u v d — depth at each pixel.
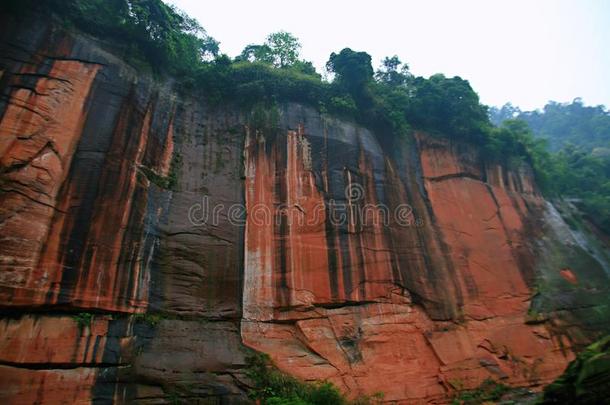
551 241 23.59
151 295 12.41
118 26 15.46
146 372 10.93
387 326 15.55
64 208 11.20
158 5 16.78
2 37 12.16
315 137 18.45
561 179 32.94
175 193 14.73
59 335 10.17
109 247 11.81
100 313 11.09
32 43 12.70
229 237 14.79
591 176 35.53
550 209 25.98
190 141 16.30
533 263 21.55
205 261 13.93
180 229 14.07
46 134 11.66
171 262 13.34
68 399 9.63
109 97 13.64
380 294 16.08
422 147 22.70
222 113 17.78
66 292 10.52
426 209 20.09
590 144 56.41
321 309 14.88
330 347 14.16
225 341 12.77
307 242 15.73
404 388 14.10
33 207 10.62
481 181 23.86
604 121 60.50
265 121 17.98
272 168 16.89
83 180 11.86
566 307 19.88
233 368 12.09
